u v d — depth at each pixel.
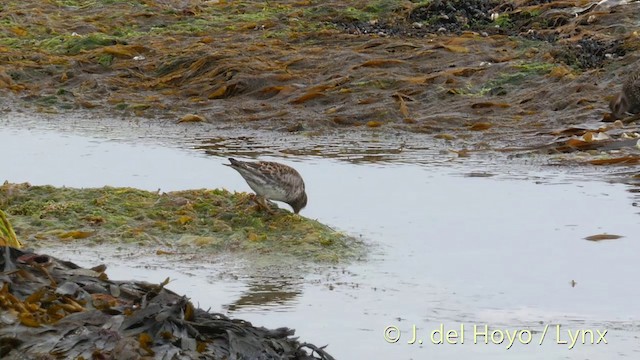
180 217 13.09
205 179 16.88
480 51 25.89
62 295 7.67
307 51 26.62
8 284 7.75
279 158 18.72
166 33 30.89
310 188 16.22
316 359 7.75
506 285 11.48
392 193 15.93
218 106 23.62
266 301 10.78
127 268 11.76
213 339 7.54
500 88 23.48
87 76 26.25
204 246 12.48
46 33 31.28
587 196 15.79
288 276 11.67
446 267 12.14
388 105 22.58
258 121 22.52
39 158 18.58
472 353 9.46
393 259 12.41
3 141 20.17
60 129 21.69
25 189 14.09
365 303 10.78
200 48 27.58
